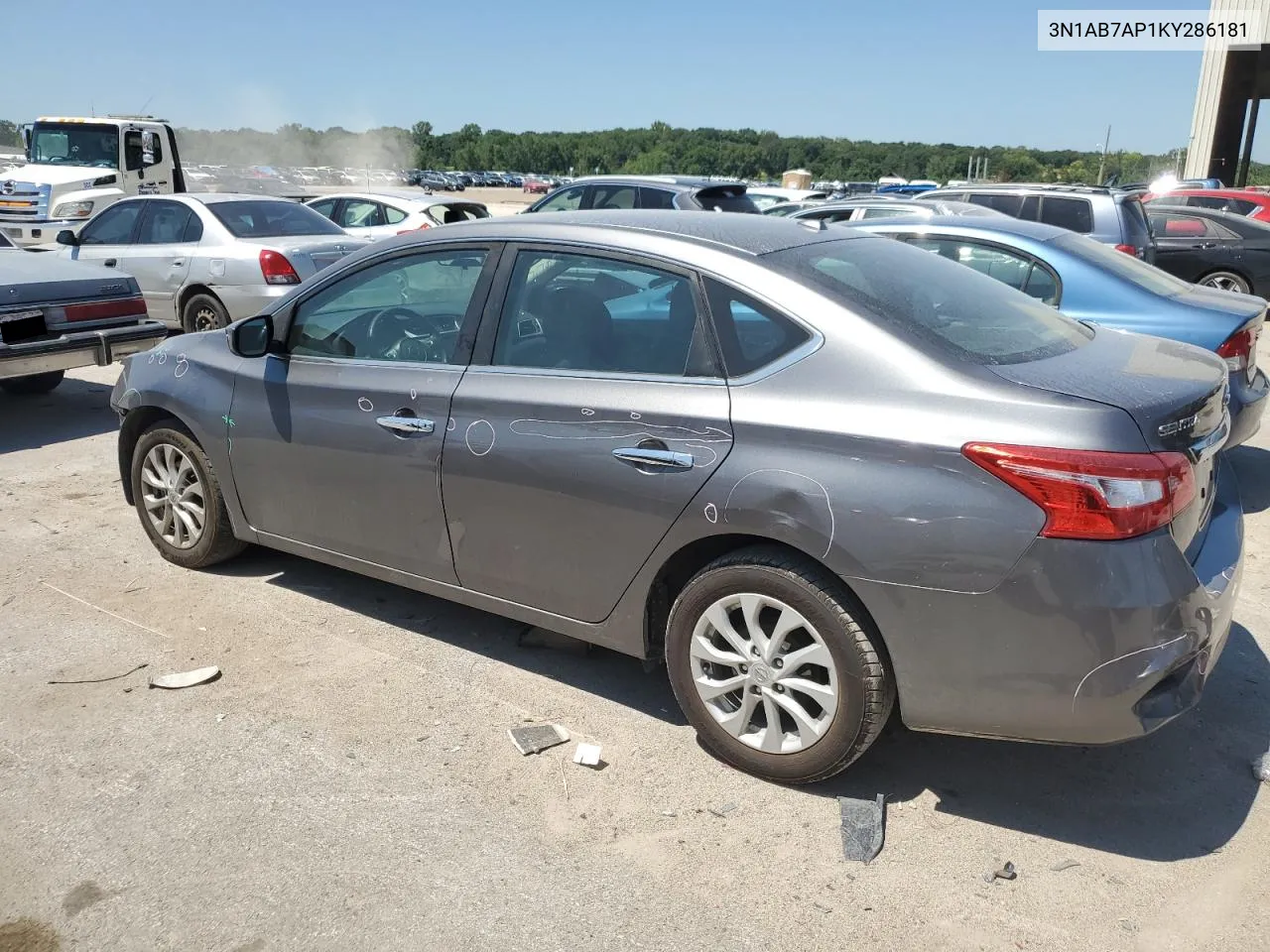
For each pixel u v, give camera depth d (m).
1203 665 2.79
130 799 3.06
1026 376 2.82
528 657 3.99
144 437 4.74
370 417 3.80
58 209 15.66
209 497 4.53
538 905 2.65
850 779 3.21
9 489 5.99
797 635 3.05
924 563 2.72
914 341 2.89
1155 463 2.61
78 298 7.17
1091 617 2.59
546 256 3.51
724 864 2.81
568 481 3.30
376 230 13.15
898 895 2.69
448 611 4.39
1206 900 2.68
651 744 3.40
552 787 3.15
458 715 3.56
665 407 3.12
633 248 3.32
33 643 4.04
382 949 2.50
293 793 3.10
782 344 3.01
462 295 3.68
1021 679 2.70
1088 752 3.37
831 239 3.60
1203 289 6.23
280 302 4.18
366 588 4.61
